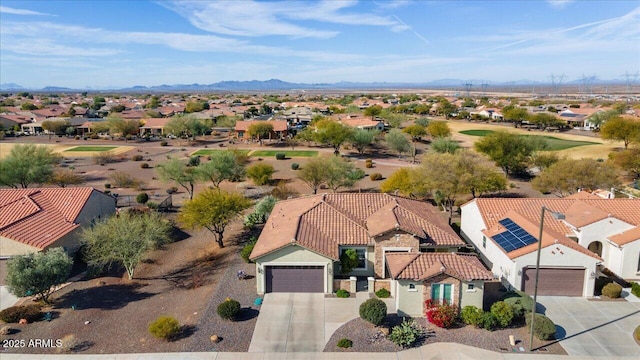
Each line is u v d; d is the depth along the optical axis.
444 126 109.88
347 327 25.88
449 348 23.73
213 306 28.53
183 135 121.19
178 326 25.38
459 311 26.78
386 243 32.03
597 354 23.33
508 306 25.83
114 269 35.38
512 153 69.81
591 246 34.75
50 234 34.75
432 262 27.77
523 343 24.27
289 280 30.39
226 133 130.00
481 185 47.62
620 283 31.91
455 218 49.34
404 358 22.91
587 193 41.69
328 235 32.94
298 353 23.38
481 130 129.62
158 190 64.31
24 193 41.00
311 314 27.39
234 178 63.12
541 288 30.23
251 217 44.81
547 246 29.61
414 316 27.12
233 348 23.83
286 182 69.38
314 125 117.19
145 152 97.94
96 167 81.31
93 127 119.31
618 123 88.94
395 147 90.94
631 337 24.92
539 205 38.53
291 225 33.22
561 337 24.92
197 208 38.50
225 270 34.59
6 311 26.91
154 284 32.66
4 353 23.52
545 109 177.25
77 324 26.70
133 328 26.12
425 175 48.78
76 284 32.62
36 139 116.06
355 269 32.69
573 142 103.50
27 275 27.36
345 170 60.00
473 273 26.77
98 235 33.66
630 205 36.97
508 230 34.31
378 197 38.66
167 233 41.97
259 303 28.83
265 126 111.88
